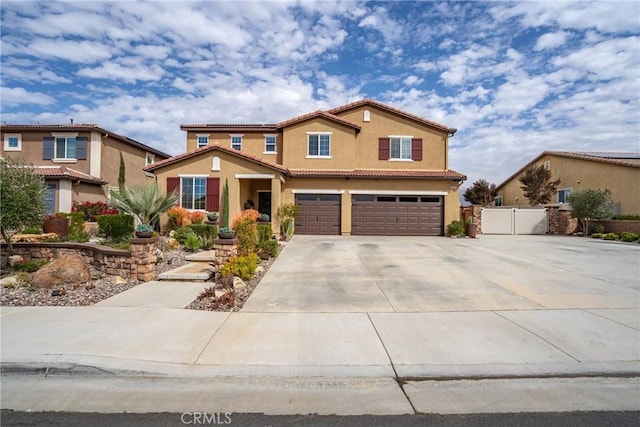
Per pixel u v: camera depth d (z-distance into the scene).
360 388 4.07
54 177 20.19
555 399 3.86
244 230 11.37
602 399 3.86
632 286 8.50
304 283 8.79
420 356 4.79
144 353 4.75
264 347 5.02
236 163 18.38
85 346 4.91
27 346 4.88
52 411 3.58
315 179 20.75
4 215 8.89
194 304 6.94
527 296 7.65
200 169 18.50
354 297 7.58
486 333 5.57
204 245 13.45
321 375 4.32
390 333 5.56
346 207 20.69
